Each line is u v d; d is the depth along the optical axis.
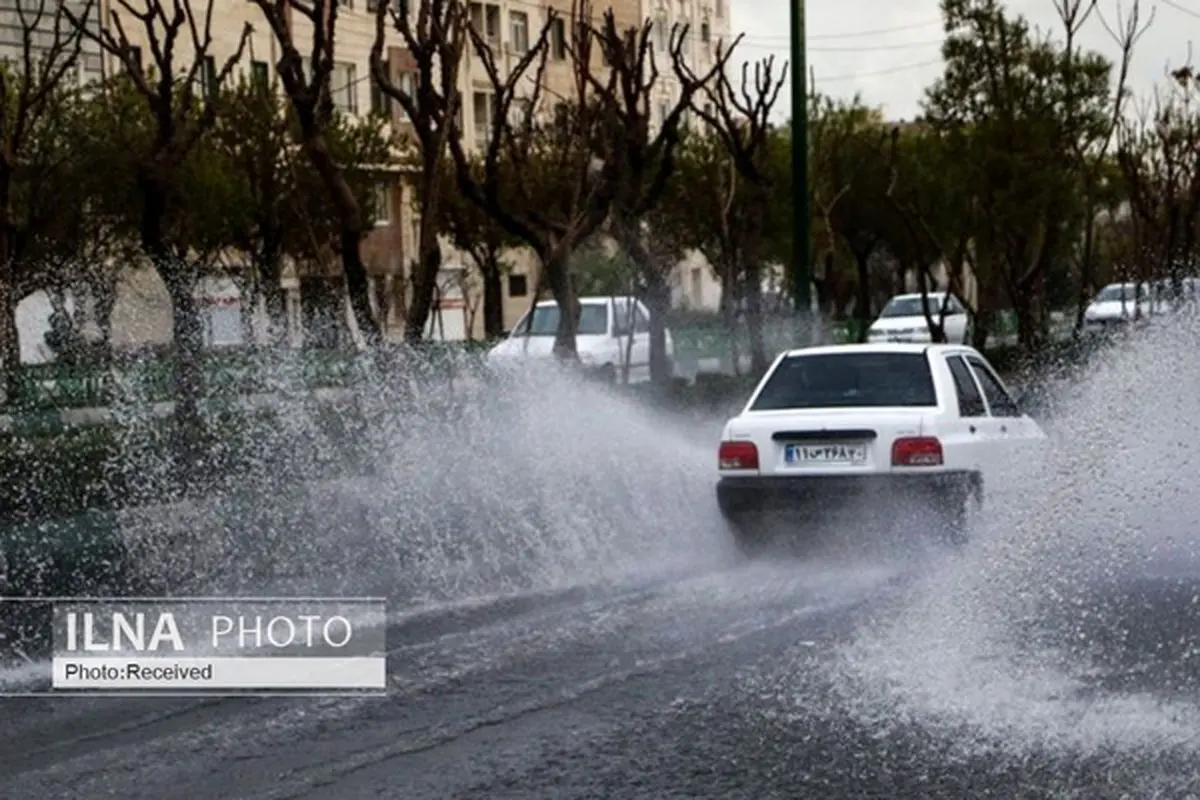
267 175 46.72
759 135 42.41
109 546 20.95
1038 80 49.44
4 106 32.06
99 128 45.69
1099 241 76.69
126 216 45.56
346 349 29.59
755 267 42.44
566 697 13.16
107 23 65.75
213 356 28.78
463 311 81.19
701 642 15.21
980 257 52.25
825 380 20.55
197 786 10.72
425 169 30.16
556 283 33.47
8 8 59.84
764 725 12.20
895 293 97.50
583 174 36.31
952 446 19.48
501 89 32.97
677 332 50.97
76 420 28.06
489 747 11.70
